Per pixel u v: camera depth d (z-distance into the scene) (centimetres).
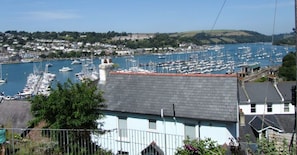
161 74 2603
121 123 2470
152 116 2342
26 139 1444
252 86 5334
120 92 2577
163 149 1759
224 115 2134
